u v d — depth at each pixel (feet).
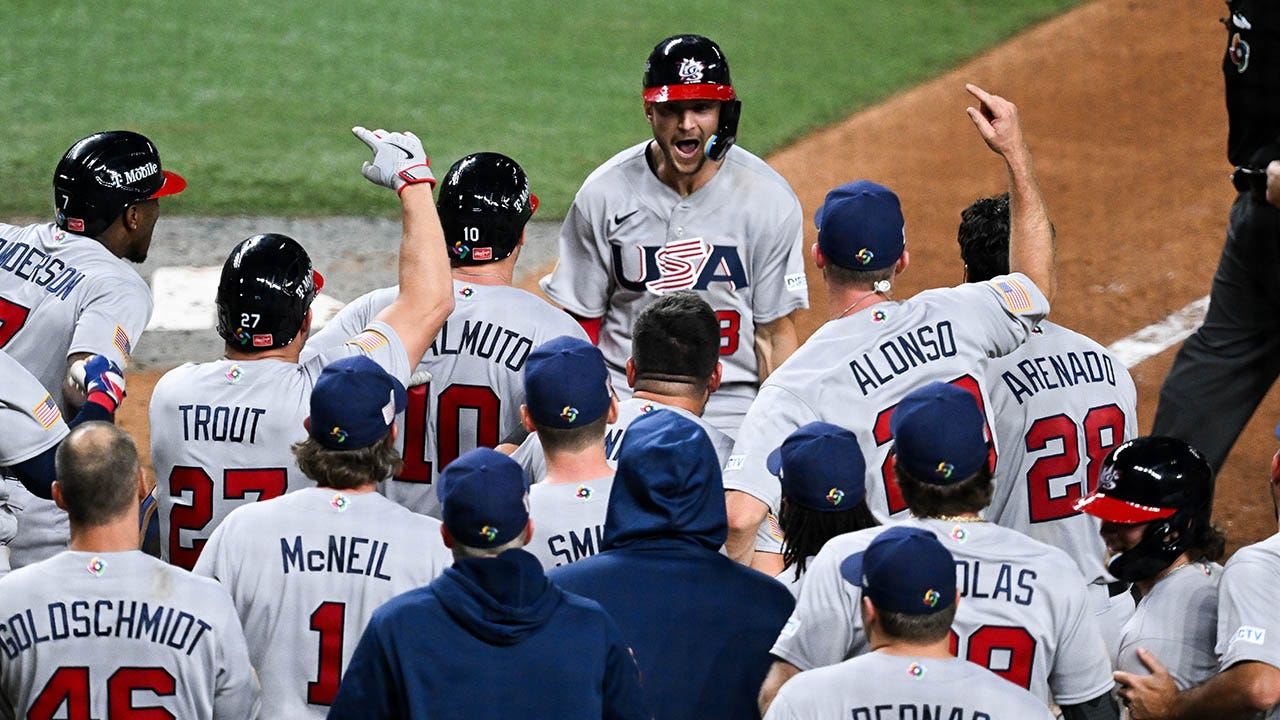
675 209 78.38
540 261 137.80
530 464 62.95
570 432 54.65
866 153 159.74
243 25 194.08
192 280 128.16
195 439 58.65
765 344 81.66
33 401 61.57
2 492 63.93
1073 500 64.13
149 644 49.44
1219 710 54.29
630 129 169.78
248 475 58.80
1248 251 86.43
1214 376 90.12
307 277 60.29
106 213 72.84
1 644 49.52
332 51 187.73
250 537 52.01
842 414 58.70
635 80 183.01
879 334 58.95
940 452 49.21
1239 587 54.70
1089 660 49.70
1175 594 57.26
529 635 44.14
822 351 59.36
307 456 52.90
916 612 43.70
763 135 165.48
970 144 160.15
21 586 49.60
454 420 67.15
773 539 69.87
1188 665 56.54
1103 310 122.83
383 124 168.14
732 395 81.56
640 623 48.88
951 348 58.75
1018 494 64.49
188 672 49.70
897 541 44.14
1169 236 134.92
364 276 131.64
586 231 80.18
